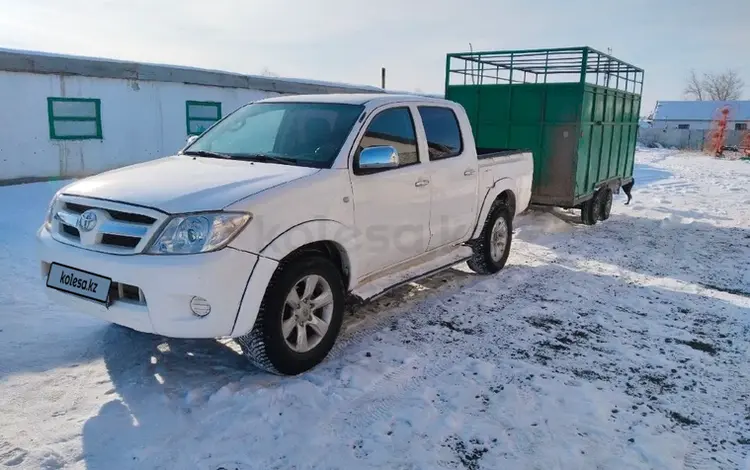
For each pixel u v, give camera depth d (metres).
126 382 3.65
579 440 3.17
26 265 6.01
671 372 4.07
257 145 4.57
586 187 9.42
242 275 3.34
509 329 4.79
